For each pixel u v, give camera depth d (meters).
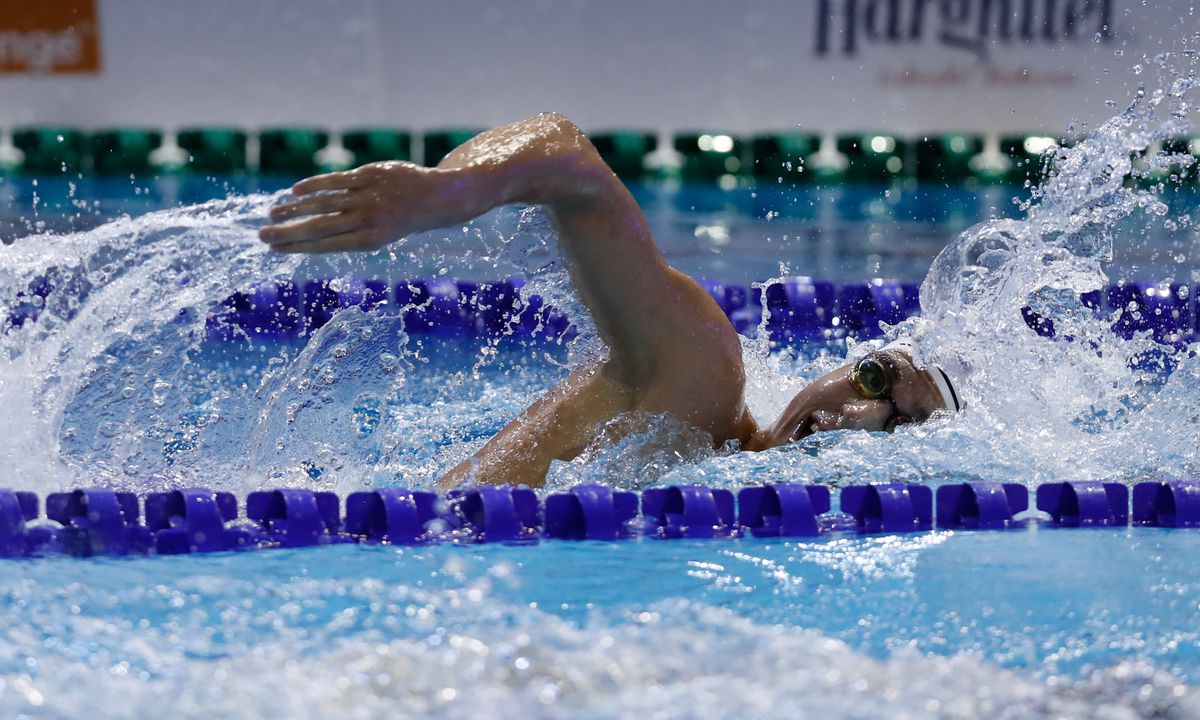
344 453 8.70
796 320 15.46
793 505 7.48
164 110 30.73
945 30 30.58
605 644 5.26
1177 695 4.89
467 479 7.98
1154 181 27.62
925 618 5.79
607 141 31.84
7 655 4.98
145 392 9.02
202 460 8.48
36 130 30.39
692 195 29.73
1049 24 29.77
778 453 8.31
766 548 7.04
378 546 6.90
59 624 5.38
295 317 14.70
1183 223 23.92
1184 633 5.63
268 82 31.05
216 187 27.77
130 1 30.45
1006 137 30.61
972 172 30.81
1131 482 8.27
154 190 27.11
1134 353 11.52
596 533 7.22
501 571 6.41
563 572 6.41
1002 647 5.41
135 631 5.30
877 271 19.84
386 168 6.49
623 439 8.02
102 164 30.30
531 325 15.13
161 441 8.68
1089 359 9.65
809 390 8.71
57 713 4.43
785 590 6.21
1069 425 9.10
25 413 8.22
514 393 11.75
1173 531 7.58
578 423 8.12
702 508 7.46
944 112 30.89
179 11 30.64
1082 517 7.76
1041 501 7.90
